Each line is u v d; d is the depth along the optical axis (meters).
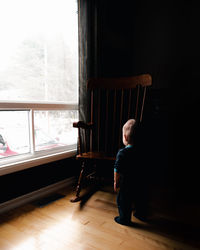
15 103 1.47
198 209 1.49
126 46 2.33
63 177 1.91
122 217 1.27
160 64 2.20
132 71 2.41
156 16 2.20
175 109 1.81
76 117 2.07
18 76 1.55
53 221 1.30
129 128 1.30
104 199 1.64
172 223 1.30
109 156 1.59
